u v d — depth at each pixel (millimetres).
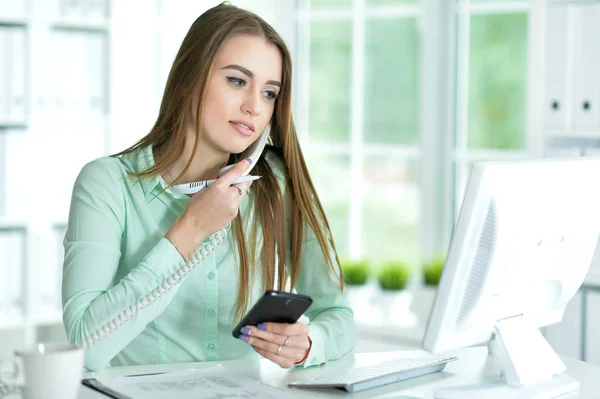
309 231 2252
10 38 3883
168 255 1870
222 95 2018
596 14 3471
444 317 1625
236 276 2135
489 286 1649
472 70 4414
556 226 1753
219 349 2133
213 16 2051
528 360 1733
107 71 4148
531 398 1660
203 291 2094
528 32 3938
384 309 4254
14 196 3934
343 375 1779
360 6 4684
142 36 4371
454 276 1607
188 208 1894
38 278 4020
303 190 2240
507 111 4320
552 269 1808
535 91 3604
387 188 4660
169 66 4488
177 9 4527
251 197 2215
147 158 2102
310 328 1959
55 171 4047
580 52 3514
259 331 1785
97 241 1971
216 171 2137
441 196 4512
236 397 1594
